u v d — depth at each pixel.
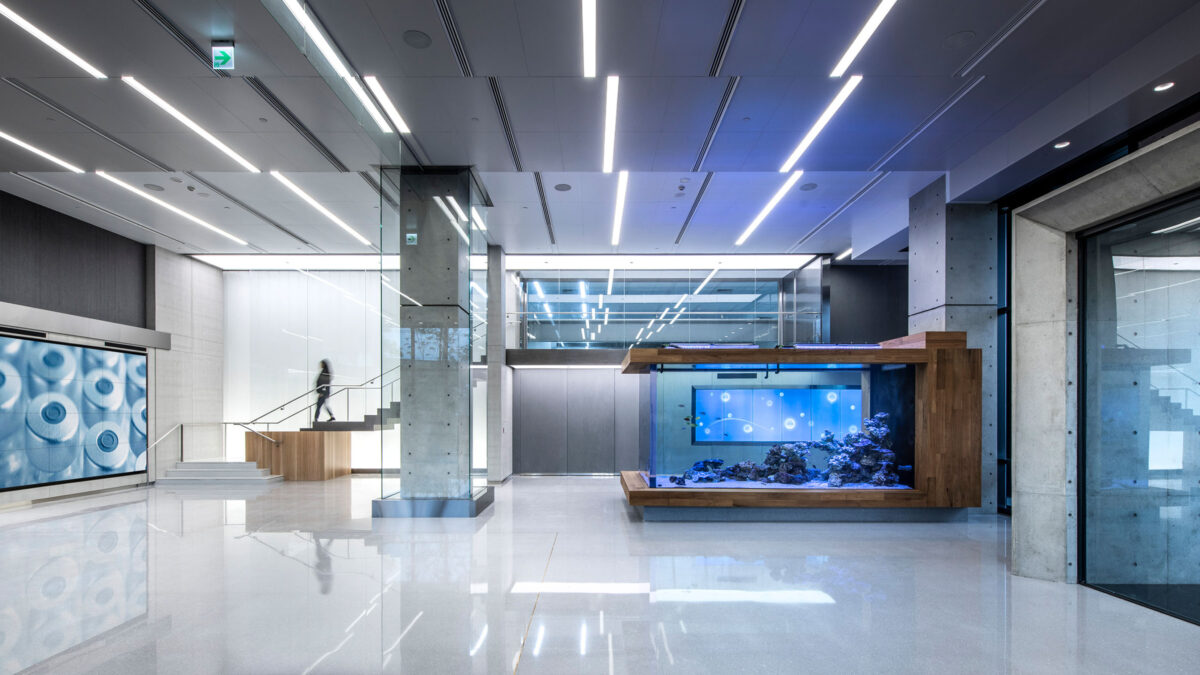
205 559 6.74
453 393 9.48
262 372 17.14
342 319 17.28
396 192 9.49
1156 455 5.28
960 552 7.12
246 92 6.70
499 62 6.30
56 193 11.19
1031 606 5.18
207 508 10.48
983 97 7.13
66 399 12.20
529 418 15.74
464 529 8.40
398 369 9.77
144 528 8.63
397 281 9.52
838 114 7.53
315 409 17.00
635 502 8.89
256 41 5.66
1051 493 6.02
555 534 8.05
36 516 9.80
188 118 7.36
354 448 17.05
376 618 4.84
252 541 7.67
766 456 9.82
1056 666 4.02
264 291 17.30
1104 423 5.75
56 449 11.95
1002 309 9.88
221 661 4.04
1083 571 5.87
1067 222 5.89
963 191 9.25
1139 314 5.47
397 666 3.96
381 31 5.74
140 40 5.62
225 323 17.23
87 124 7.41
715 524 8.77
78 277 12.83
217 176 10.23
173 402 15.12
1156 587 5.22
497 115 7.54
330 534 8.09
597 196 11.12
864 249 12.81
